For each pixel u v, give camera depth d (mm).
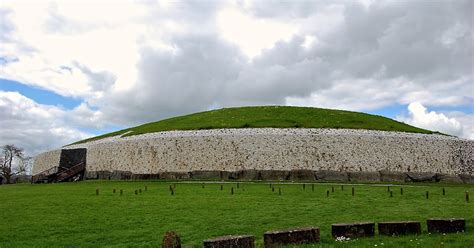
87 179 45344
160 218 17094
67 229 15500
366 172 37844
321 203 20453
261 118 48656
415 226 13617
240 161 39344
